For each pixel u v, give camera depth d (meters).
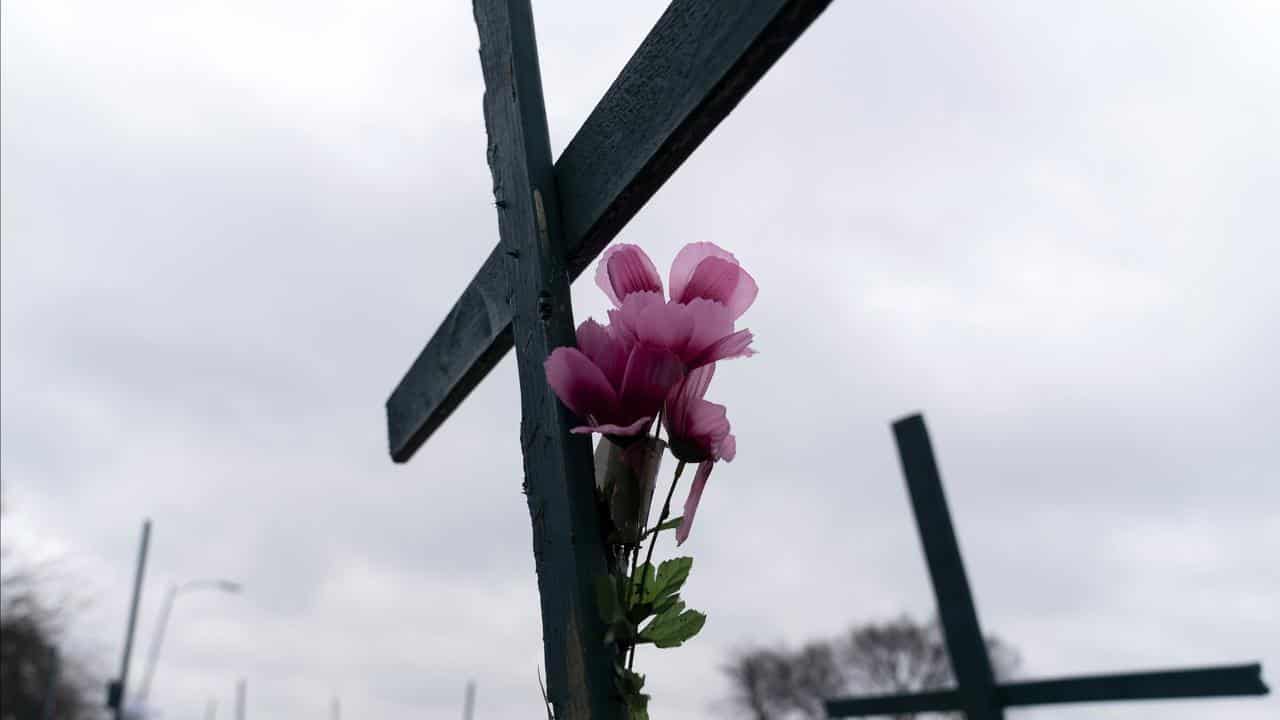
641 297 0.18
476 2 0.25
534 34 0.24
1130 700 0.86
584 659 0.17
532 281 0.21
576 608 0.18
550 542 0.19
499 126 0.23
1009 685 0.93
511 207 0.22
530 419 0.20
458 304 0.28
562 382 0.18
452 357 0.28
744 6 0.16
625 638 0.18
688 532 0.18
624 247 0.19
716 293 0.19
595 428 0.17
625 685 0.17
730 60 0.16
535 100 0.23
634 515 0.18
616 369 0.18
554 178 0.22
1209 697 0.81
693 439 0.18
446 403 0.29
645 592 0.19
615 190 0.19
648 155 0.18
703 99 0.17
